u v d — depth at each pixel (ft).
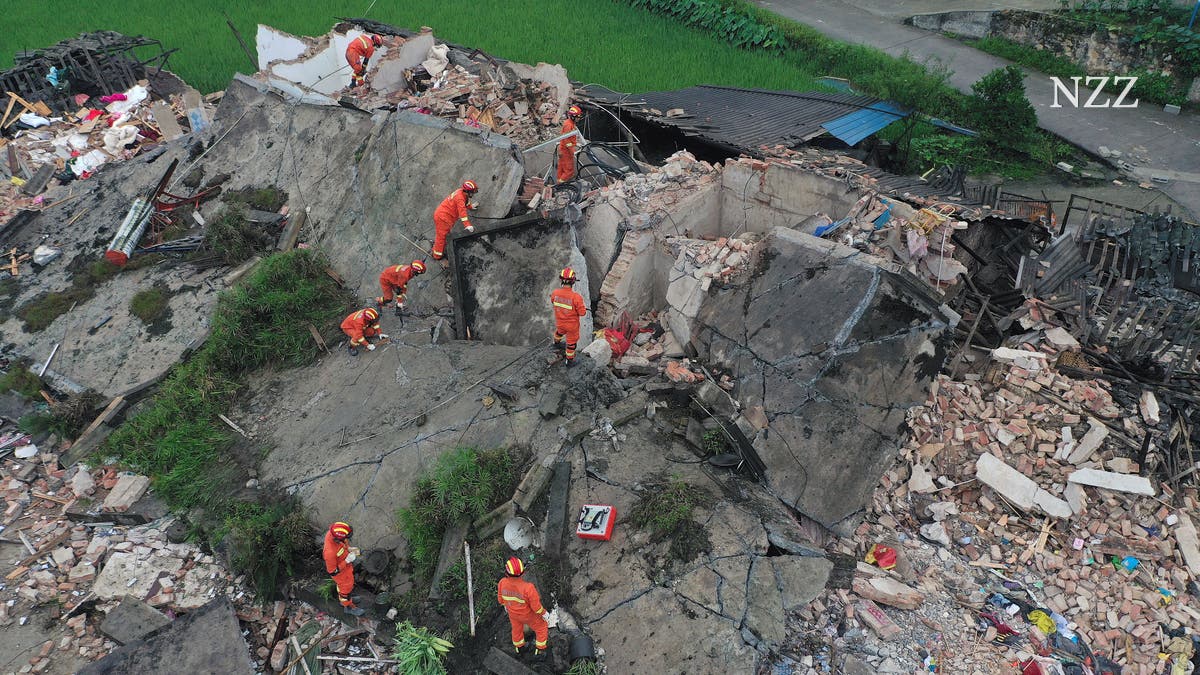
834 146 71.61
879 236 40.27
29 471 39.14
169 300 46.91
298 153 53.93
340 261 47.57
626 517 30.66
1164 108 83.61
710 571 28.27
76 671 29.14
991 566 33.24
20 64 74.08
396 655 28.25
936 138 76.84
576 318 35.12
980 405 37.81
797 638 27.76
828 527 31.94
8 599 32.73
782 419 34.40
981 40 97.35
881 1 110.32
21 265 51.65
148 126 70.90
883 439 32.55
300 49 68.74
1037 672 27.99
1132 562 33.04
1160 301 45.29
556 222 42.16
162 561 33.71
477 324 41.96
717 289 39.45
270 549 32.14
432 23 96.02
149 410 40.88
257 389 41.42
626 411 35.09
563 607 28.43
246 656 28.81
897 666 27.20
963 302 44.68
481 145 45.80
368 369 40.19
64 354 45.14
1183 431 36.91
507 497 31.81
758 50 93.09
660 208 44.42
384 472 34.37
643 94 72.79
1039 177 74.64
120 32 91.66
